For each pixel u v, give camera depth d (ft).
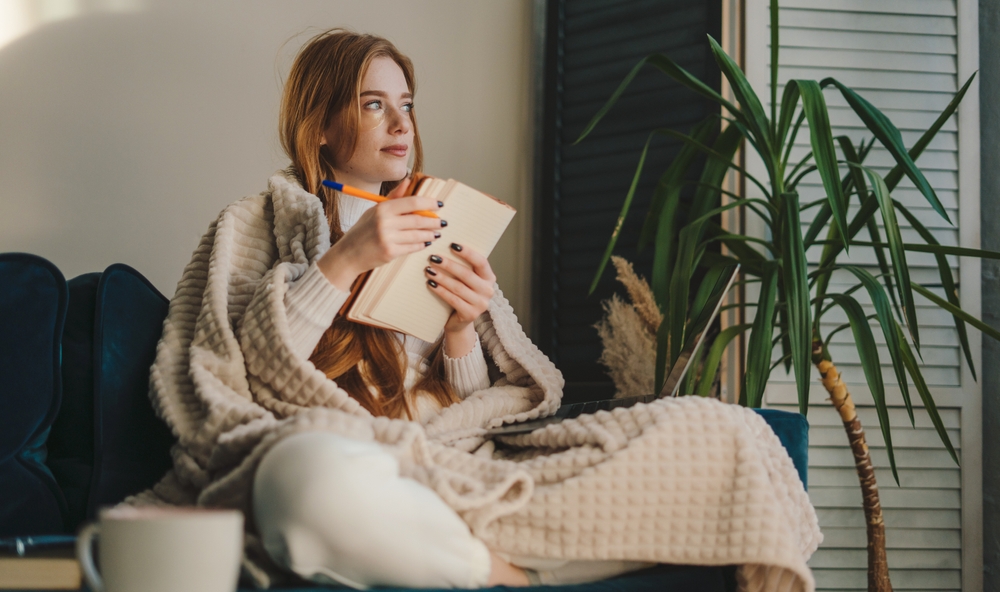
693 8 7.29
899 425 6.31
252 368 3.50
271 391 3.49
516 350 4.38
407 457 2.84
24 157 7.11
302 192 4.24
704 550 2.81
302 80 4.74
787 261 5.17
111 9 7.34
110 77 7.30
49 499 3.25
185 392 3.47
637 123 7.60
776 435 3.51
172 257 7.36
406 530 2.38
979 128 6.61
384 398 3.94
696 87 6.03
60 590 2.02
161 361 3.57
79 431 3.47
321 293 3.58
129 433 3.50
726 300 6.71
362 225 3.56
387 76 4.70
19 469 3.22
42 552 2.10
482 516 2.71
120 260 7.24
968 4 6.63
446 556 2.46
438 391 4.22
